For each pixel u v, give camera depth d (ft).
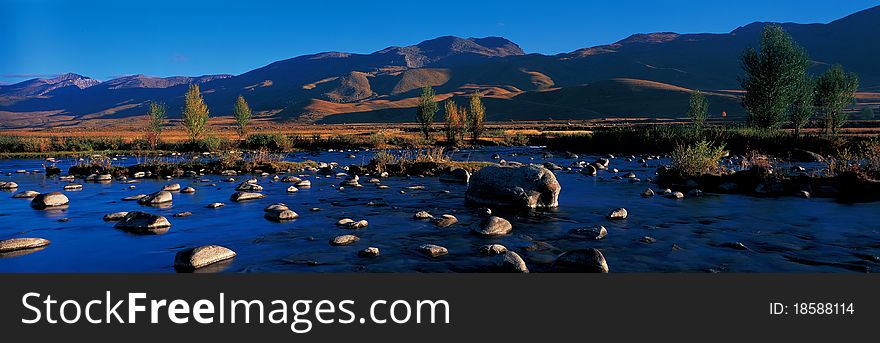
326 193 73.41
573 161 142.72
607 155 159.22
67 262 37.32
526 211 57.77
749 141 156.56
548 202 59.82
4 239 44.11
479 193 62.18
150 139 211.00
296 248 40.83
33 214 56.29
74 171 107.86
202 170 107.76
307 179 93.30
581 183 84.38
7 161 156.87
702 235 45.14
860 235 44.62
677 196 66.23
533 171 61.31
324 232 46.62
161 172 104.88
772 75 184.75
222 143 218.59
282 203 63.93
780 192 70.38
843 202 62.18
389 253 39.34
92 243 42.57
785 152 146.30
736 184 75.31
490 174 62.39
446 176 88.58
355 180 83.56
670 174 84.48
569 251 36.35
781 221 51.06
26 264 36.91
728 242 41.52
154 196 63.62
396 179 92.68
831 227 47.98
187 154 189.37
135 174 100.78
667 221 51.55
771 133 163.32
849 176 70.79
